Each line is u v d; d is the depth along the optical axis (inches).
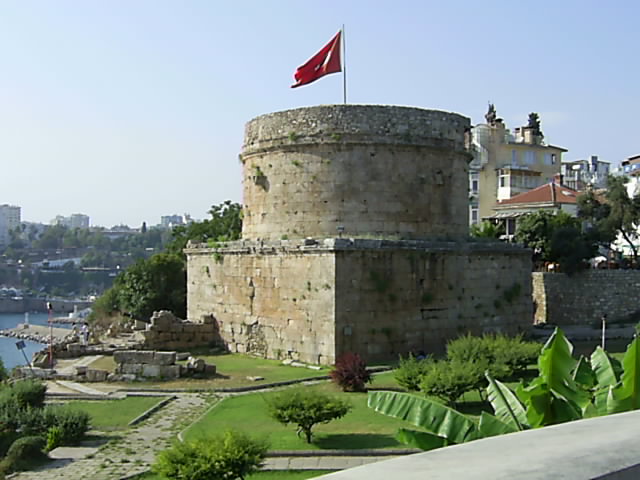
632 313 2726.4
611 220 2933.1
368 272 1689.2
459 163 1991.9
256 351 1897.1
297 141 1876.2
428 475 174.9
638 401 487.8
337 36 1953.7
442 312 1800.0
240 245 1973.4
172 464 802.2
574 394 553.0
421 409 526.6
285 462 945.5
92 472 959.0
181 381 1571.1
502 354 1422.2
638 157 4542.3
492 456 194.9
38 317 7322.8
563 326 2605.8
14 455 1007.0
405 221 1861.5
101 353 1983.3
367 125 1835.6
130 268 3102.9
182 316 2942.9
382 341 1695.4
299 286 1749.5
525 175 4293.8
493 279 1920.5
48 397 1449.3
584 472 178.9
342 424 1135.6
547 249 2822.3
